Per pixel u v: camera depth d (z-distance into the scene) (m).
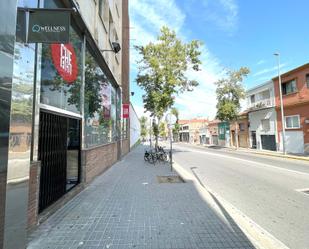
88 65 9.20
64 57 6.58
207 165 15.22
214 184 9.12
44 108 5.19
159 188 7.87
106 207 5.73
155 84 20.72
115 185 8.32
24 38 3.75
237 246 3.79
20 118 3.59
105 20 12.88
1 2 3.19
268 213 5.67
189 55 20.84
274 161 17.84
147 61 20.77
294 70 24.17
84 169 8.00
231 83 33.12
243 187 8.56
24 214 3.59
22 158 3.59
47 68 5.48
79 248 3.66
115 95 16.72
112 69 14.90
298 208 6.06
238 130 37.88
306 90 22.78
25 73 3.77
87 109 8.95
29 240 3.89
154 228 4.46
